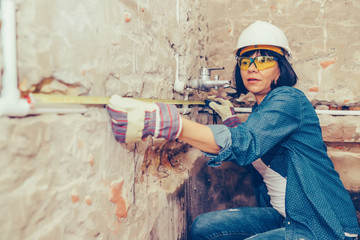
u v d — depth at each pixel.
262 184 1.24
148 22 0.93
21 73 0.44
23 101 0.42
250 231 1.25
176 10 1.25
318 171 0.98
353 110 1.68
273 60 1.10
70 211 0.55
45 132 0.48
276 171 1.07
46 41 0.48
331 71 1.68
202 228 1.29
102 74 0.65
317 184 0.94
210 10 1.86
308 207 0.93
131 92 0.82
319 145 1.02
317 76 1.71
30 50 0.45
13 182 0.41
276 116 0.87
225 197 1.90
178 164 1.41
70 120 0.54
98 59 0.63
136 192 0.88
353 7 1.62
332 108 1.72
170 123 0.72
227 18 1.84
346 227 0.94
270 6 1.75
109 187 0.70
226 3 1.83
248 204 1.88
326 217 0.89
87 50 0.59
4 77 0.39
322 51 1.69
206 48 1.85
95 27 0.61
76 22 0.55
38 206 0.47
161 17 1.06
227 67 1.86
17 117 0.42
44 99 0.46
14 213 0.42
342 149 1.77
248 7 1.79
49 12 0.48
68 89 0.56
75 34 0.55
